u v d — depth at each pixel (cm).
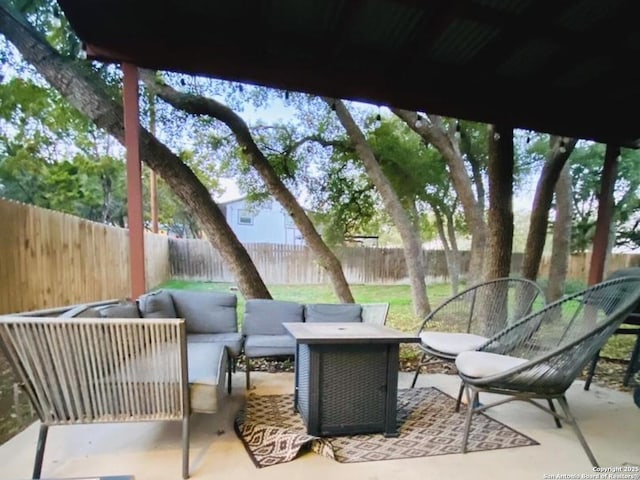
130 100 238
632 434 202
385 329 219
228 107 419
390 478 155
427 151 594
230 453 171
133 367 146
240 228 1241
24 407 216
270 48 253
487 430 204
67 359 140
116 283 495
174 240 805
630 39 240
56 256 360
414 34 246
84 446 174
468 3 212
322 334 195
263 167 434
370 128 568
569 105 331
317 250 457
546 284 651
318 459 168
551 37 239
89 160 584
